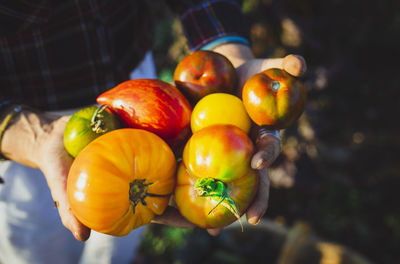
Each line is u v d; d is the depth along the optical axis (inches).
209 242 39.2
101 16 20.1
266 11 46.9
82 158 15.1
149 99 16.8
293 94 16.6
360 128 46.6
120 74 22.3
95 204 14.7
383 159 44.3
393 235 38.9
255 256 38.1
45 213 24.2
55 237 25.5
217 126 16.0
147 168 15.3
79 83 21.2
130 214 15.5
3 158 19.2
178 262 37.0
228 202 15.4
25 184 23.0
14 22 18.5
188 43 23.1
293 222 41.0
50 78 20.6
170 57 50.9
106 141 15.2
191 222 16.8
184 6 23.1
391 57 54.7
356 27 51.1
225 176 15.4
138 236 27.7
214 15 22.2
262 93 16.5
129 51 22.8
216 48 21.8
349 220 40.3
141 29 23.4
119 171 14.9
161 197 16.0
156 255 38.4
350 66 50.3
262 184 17.3
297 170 42.5
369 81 51.4
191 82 18.4
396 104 49.0
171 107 16.9
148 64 26.4
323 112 46.9
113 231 15.5
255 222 17.0
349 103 48.2
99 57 20.7
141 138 15.5
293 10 47.4
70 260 27.6
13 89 20.7
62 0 18.8
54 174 17.1
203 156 15.4
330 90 48.3
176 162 17.0
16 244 25.0
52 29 19.2
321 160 43.4
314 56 48.5
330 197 42.0
